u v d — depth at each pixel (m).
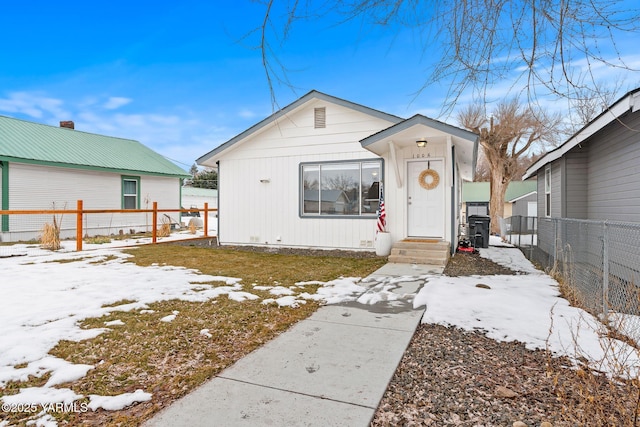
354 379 2.67
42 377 2.68
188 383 2.61
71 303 4.62
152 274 6.63
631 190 6.47
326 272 7.02
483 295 4.91
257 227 11.04
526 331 3.65
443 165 9.00
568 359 3.01
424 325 3.93
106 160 15.50
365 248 9.80
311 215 10.38
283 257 9.10
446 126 7.72
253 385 2.58
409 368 2.90
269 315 4.25
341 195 10.05
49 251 9.98
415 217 9.30
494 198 21.59
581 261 5.84
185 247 11.09
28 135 14.30
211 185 43.69
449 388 2.57
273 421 2.13
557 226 6.60
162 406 2.30
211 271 7.06
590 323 3.80
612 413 2.24
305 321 4.04
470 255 9.59
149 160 17.92
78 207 10.10
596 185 8.27
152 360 3.01
